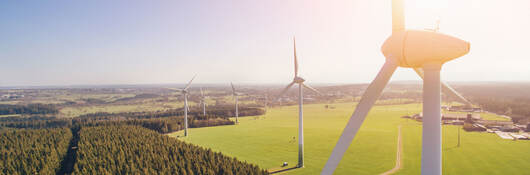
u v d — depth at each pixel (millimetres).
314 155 80875
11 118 199625
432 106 20484
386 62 21469
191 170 50719
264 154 83062
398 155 79062
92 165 56312
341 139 23375
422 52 20000
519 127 120062
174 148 65750
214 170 51875
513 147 86562
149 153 62281
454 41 19141
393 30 22078
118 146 69562
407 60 20875
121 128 106500
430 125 20547
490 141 95938
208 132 127875
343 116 196500
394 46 21078
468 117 140125
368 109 22438
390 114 195500
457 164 68750
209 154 60156
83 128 107188
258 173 48938
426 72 20672
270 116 199625
